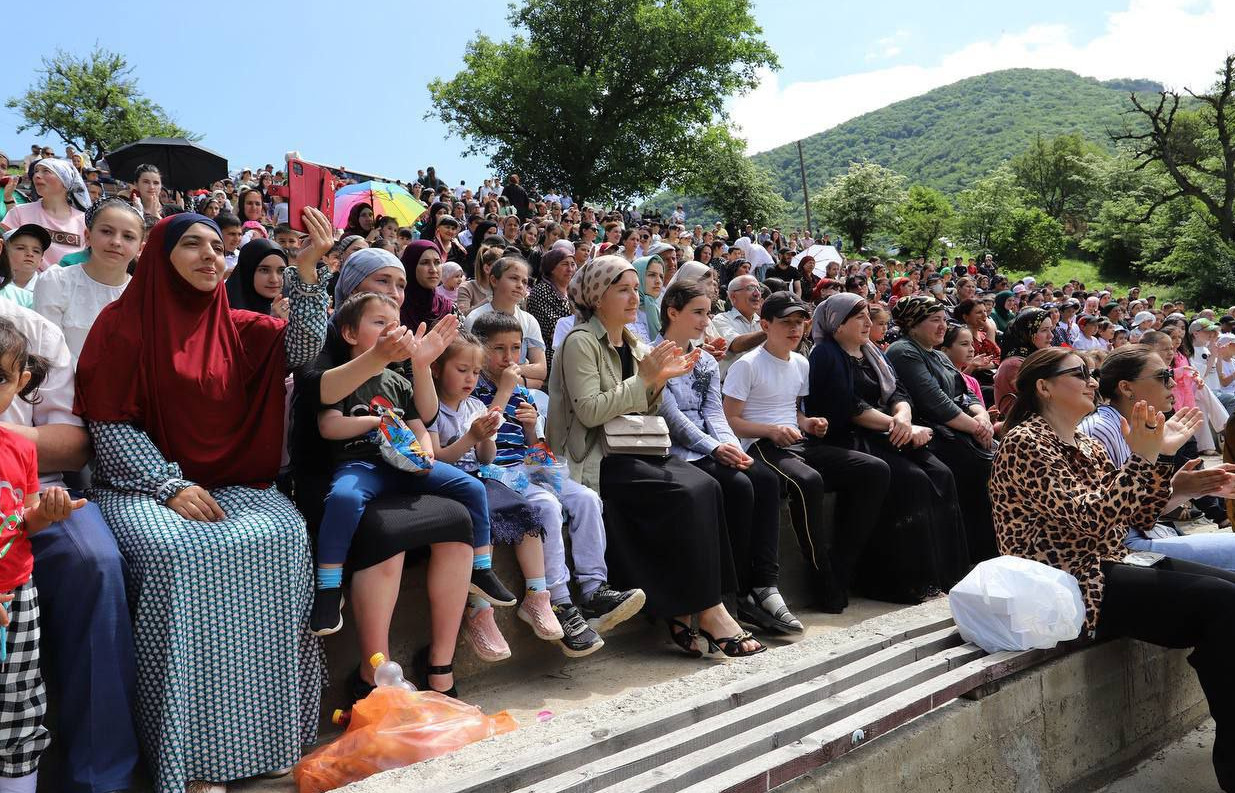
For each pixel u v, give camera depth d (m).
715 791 2.08
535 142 41.78
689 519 3.74
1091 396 3.70
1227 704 3.20
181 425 2.89
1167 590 3.30
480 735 2.64
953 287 23.16
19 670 2.26
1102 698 3.51
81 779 2.32
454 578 3.08
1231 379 10.32
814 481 4.42
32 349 2.79
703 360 4.52
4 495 2.25
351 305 3.26
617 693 3.43
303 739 2.83
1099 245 57.25
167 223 2.93
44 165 5.75
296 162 7.64
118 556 2.44
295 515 2.82
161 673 2.47
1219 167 48.53
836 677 2.91
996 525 3.69
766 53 42.78
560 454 4.07
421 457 3.08
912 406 5.30
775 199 47.28
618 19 42.12
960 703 2.92
